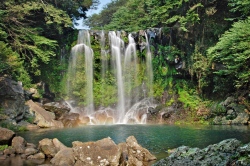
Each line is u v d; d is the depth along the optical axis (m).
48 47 30.45
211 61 26.39
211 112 25.77
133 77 33.12
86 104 31.92
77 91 32.19
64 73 32.28
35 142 15.36
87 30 33.94
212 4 27.06
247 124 23.23
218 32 27.22
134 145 11.77
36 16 30.52
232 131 18.77
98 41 33.47
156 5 32.34
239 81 23.23
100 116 29.77
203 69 27.30
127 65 33.34
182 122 26.31
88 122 27.62
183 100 29.03
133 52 33.38
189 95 29.58
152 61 32.75
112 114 31.03
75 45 33.38
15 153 12.36
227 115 24.69
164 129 21.33
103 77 33.25
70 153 10.86
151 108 29.34
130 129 21.75
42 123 22.67
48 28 31.47
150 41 32.75
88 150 10.52
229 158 8.27
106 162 10.09
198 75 28.89
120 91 33.03
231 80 26.02
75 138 16.89
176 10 30.16
